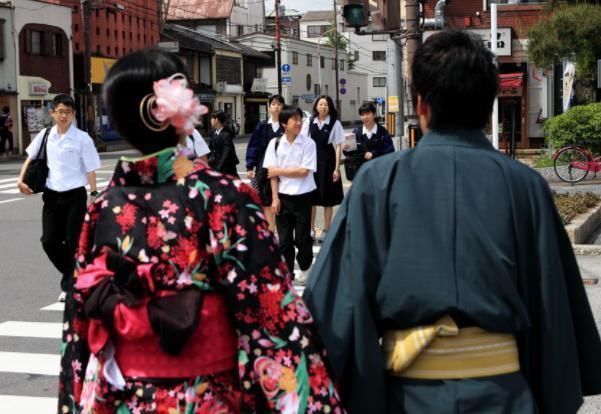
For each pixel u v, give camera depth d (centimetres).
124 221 232
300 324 227
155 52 243
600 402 497
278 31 5041
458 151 238
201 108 236
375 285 236
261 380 225
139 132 238
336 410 225
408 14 1112
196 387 225
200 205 228
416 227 232
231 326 231
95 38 4269
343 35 8400
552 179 1736
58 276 955
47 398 541
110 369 231
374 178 240
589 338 246
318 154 977
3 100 3478
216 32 6656
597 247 960
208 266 228
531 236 236
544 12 2194
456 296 226
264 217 234
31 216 1524
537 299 235
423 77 242
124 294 227
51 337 690
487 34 2348
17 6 3525
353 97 8325
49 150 746
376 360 232
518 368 235
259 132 1025
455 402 226
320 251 247
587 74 2033
